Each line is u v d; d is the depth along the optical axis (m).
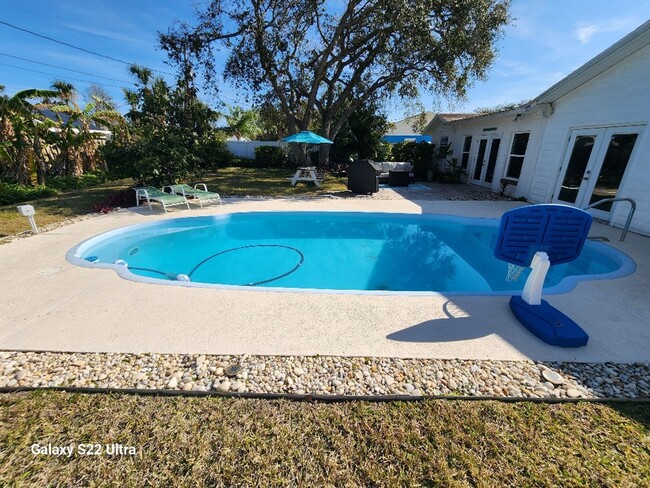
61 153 12.91
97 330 2.78
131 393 2.06
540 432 1.79
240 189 11.39
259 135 29.81
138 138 10.36
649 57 6.02
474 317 3.03
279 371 2.28
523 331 2.80
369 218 8.07
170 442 1.73
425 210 8.34
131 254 6.10
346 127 17.94
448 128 16.20
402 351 2.51
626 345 2.62
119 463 1.61
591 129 7.50
